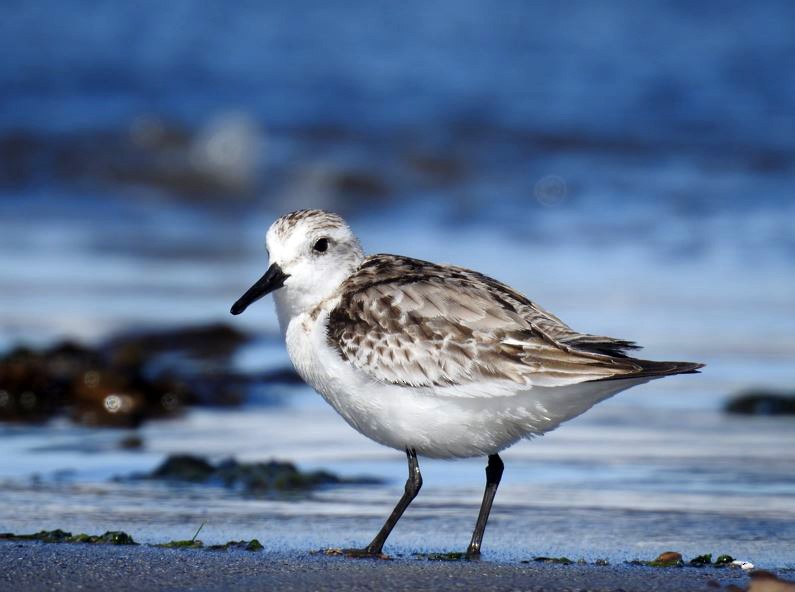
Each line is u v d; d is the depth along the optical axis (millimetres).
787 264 18891
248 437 11766
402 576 7152
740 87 29828
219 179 24094
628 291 17219
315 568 7324
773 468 10461
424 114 27406
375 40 32844
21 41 31094
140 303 16797
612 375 7324
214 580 7004
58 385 13211
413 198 23375
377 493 9781
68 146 24531
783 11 36094
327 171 24016
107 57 30531
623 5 36438
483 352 7543
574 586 6973
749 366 14102
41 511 9062
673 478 10148
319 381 7992
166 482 10078
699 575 7285
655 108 28234
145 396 13086
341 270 8164
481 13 35188
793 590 6660
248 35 32750
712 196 22812
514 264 18609
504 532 8562
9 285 17375
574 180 23812
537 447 11211
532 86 29625
